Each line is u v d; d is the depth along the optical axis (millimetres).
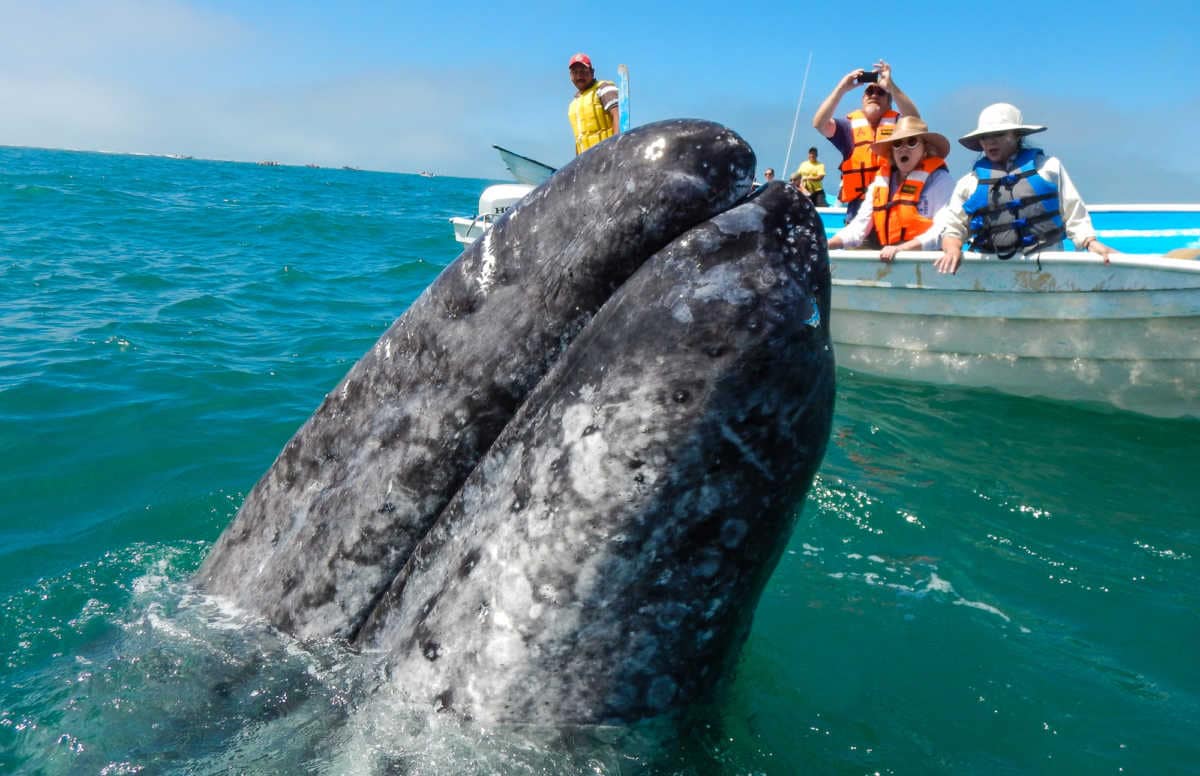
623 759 2717
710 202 2389
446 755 2611
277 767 2703
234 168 110938
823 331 2410
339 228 26938
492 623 2564
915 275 8961
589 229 2459
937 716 3471
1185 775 3188
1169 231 10367
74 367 8648
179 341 10188
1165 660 3969
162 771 2742
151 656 3178
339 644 2846
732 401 2326
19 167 52156
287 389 8406
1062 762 3234
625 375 2371
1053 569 4859
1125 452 6949
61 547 4918
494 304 2598
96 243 19438
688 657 2652
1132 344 7941
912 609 4336
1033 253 8203
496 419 2615
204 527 5258
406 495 2715
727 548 2498
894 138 8969
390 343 2797
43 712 3125
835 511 5562
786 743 3209
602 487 2398
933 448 6953
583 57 10516
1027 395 8695
